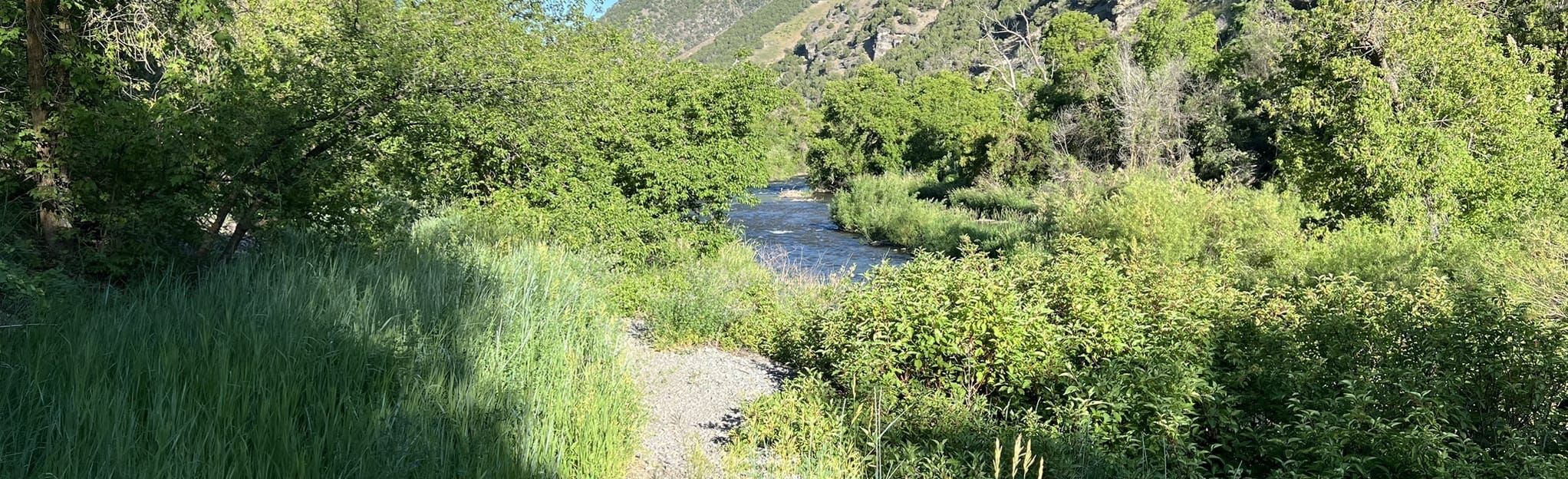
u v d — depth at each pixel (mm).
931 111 52688
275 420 4438
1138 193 15047
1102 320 6594
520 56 11992
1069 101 38094
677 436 6168
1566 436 5207
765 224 30500
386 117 8852
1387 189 15570
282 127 7727
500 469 4586
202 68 8695
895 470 5270
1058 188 23734
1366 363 5812
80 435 4066
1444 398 5133
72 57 7387
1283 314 7062
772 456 5547
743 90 15719
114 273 6789
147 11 9016
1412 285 10555
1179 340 6500
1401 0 16156
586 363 7133
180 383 4684
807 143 68750
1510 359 5422
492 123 11469
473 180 13078
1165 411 5344
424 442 4578
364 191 8516
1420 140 15203
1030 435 5488
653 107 14719
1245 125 29984
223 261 7477
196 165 7312
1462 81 15273
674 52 15953
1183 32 39000
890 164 52031
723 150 15305
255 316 5836
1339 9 16031
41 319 5344
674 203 14586
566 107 12758
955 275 7457
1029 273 8195
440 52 10570
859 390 6488
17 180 7039
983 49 108938
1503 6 20938
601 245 12977
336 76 8508
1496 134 15234
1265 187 17406
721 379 7785
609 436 5352
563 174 13055
